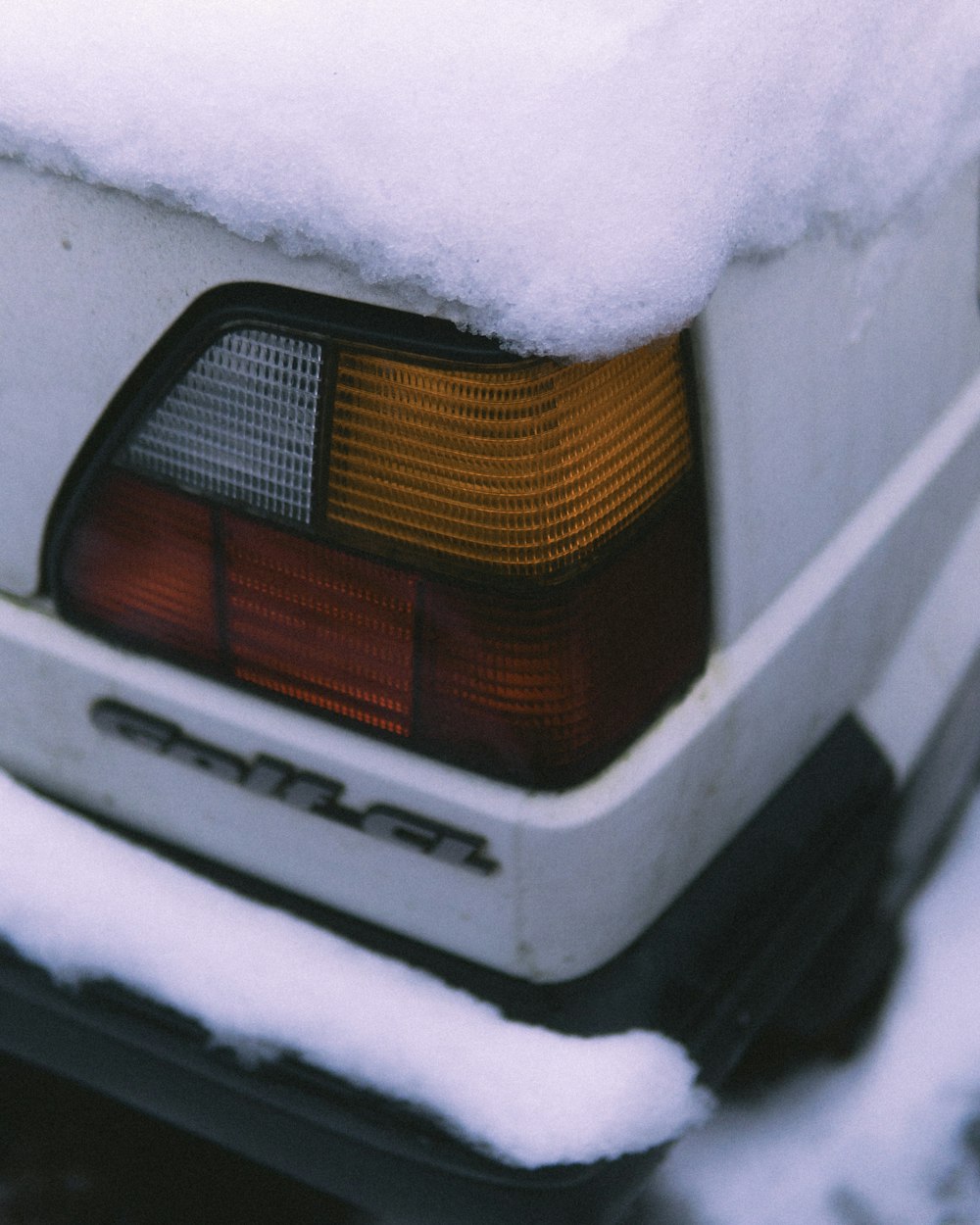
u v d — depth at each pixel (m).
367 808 1.59
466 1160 1.59
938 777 1.96
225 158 1.45
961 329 1.80
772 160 1.51
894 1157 2.01
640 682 1.57
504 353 1.45
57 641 1.63
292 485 1.52
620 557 1.53
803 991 1.94
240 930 1.64
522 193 1.43
